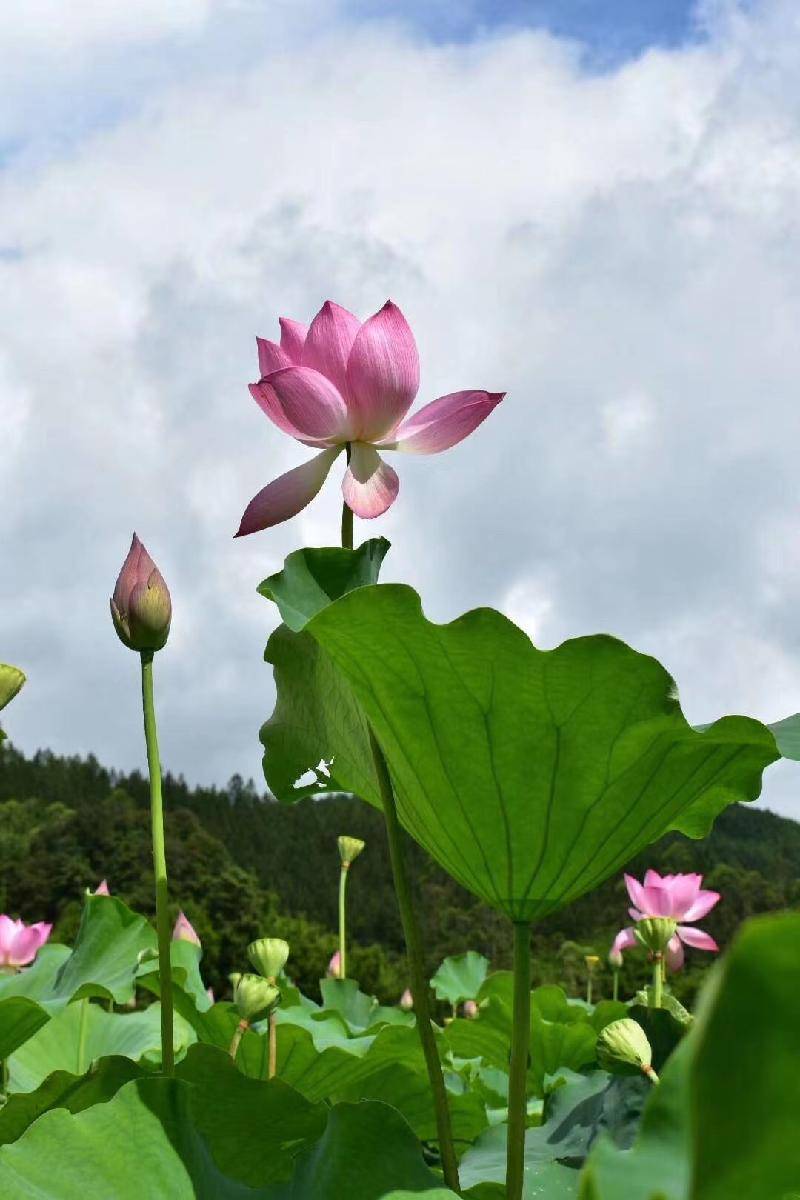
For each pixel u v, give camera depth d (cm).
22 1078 307
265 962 274
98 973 291
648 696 195
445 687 198
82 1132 193
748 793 209
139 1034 320
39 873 2672
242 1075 216
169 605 217
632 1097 225
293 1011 347
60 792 3712
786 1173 96
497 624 194
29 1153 191
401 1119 196
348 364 220
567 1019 435
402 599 194
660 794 201
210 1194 193
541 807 201
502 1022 380
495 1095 376
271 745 226
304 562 211
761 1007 92
